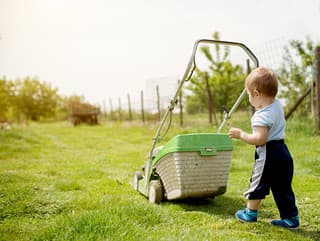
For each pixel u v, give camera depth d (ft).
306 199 13.05
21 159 25.68
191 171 11.85
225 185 12.29
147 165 14.10
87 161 24.72
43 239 8.84
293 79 35.40
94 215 9.56
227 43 11.62
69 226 9.16
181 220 10.59
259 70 10.05
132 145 35.32
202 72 45.11
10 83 69.62
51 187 15.39
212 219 10.84
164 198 13.07
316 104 27.58
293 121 31.22
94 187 16.07
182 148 11.65
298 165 19.58
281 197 10.01
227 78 42.57
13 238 9.42
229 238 8.91
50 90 162.40
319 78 27.50
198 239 8.63
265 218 11.25
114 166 22.52
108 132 55.16
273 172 9.80
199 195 12.18
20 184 15.38
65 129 68.08
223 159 12.14
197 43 11.35
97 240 8.46
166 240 8.43
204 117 50.19
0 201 12.33
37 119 161.58
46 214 11.51
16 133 44.11
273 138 9.77
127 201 12.00
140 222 10.09
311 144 24.27
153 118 65.31
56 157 26.99
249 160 22.16
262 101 9.92
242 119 36.55
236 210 12.11
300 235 9.48
